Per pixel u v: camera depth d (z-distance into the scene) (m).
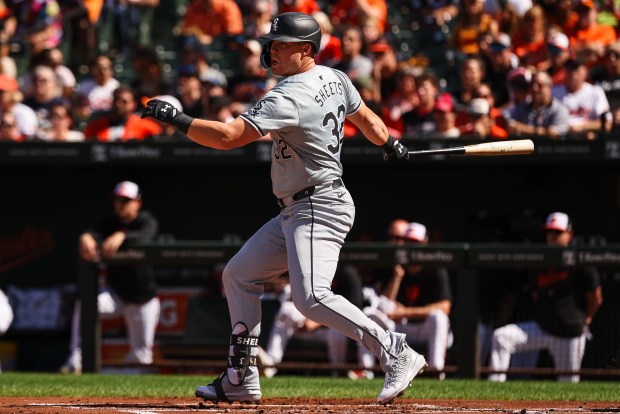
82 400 21.50
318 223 17.70
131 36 54.25
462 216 38.84
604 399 22.83
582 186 38.09
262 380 29.34
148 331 34.38
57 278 40.62
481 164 37.12
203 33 51.09
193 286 34.97
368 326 17.98
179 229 40.44
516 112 38.81
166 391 24.11
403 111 40.22
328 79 17.80
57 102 41.19
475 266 32.00
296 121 17.17
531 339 31.67
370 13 48.53
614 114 38.88
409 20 50.69
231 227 40.25
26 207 40.84
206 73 44.78
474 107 37.31
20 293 40.09
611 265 31.19
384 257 32.50
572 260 31.38
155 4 55.31
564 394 23.83
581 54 42.25
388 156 19.34
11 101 41.16
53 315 39.50
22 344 39.56
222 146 16.97
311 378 31.27
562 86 40.22
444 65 46.06
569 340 31.42
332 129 17.66
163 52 51.06
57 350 39.44
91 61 50.28
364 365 32.59
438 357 32.25
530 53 43.41
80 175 40.62
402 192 39.16
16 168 40.59
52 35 51.41
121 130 40.56
